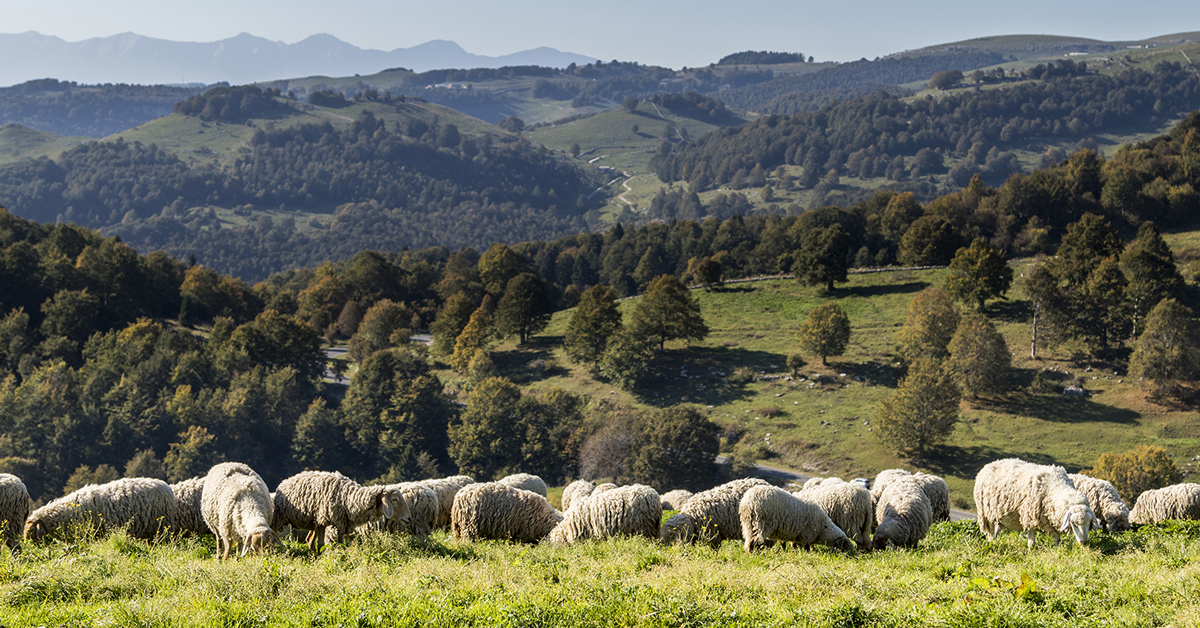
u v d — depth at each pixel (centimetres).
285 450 9812
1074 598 1060
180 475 8519
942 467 7194
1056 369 8944
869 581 1163
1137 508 2094
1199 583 1089
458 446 8638
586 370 10744
